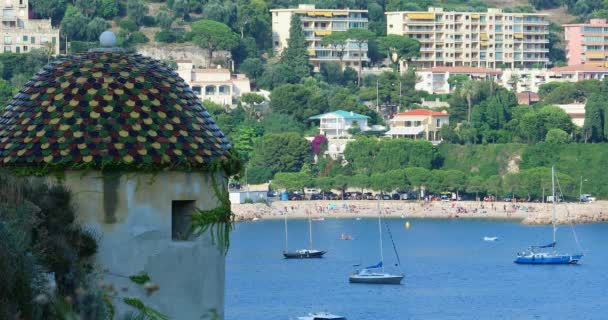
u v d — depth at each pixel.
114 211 62.75
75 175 62.72
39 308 57.16
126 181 62.94
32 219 60.16
